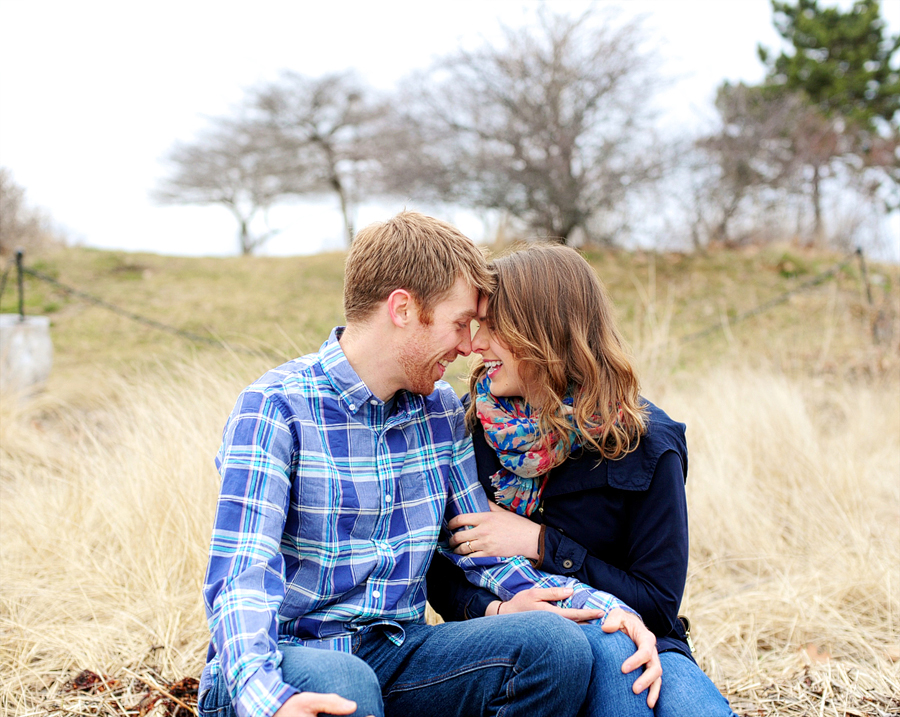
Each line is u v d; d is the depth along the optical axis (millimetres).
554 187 11242
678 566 1668
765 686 2256
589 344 1715
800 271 10719
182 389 3584
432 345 1614
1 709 2045
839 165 12289
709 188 11680
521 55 11086
